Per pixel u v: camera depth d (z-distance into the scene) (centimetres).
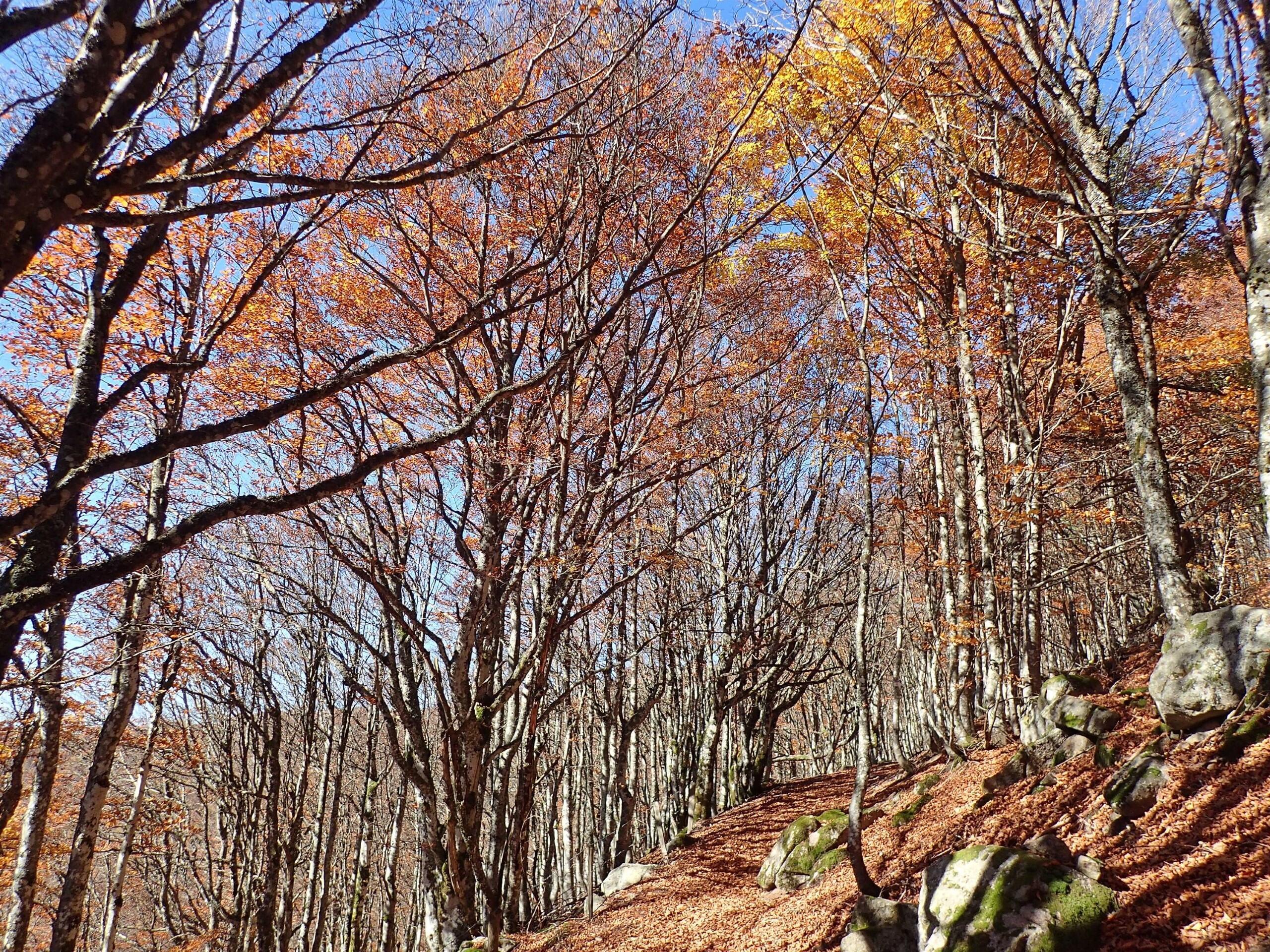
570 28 759
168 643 884
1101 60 851
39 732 1078
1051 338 1207
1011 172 1084
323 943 2109
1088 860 631
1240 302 1348
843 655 2781
